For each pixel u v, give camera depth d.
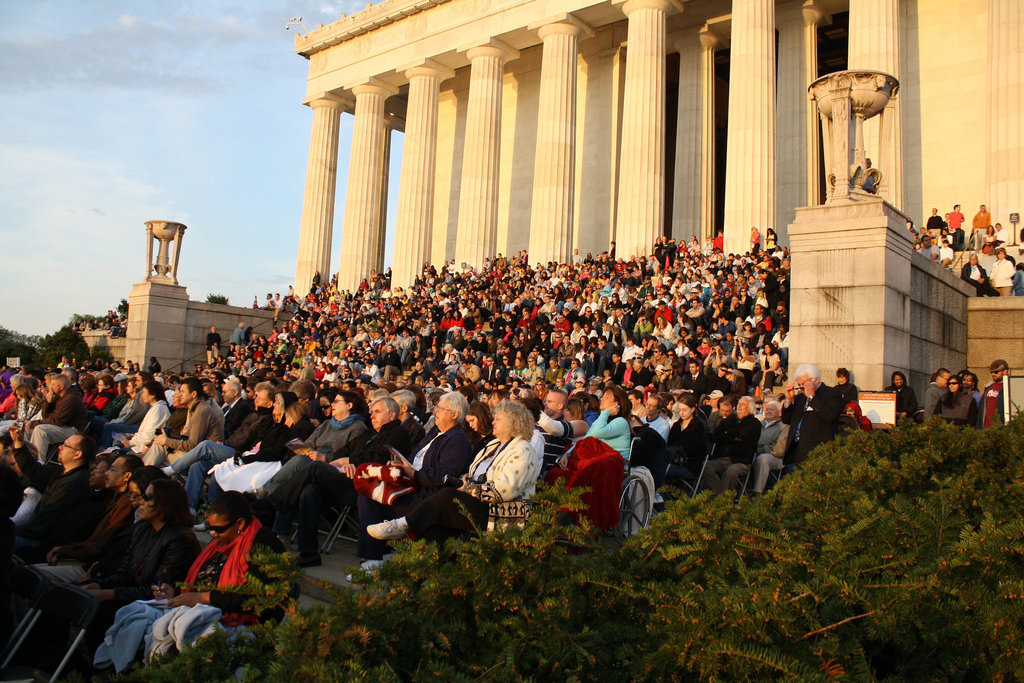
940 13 30.22
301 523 8.26
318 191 44.53
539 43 38.09
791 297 14.50
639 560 5.11
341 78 43.72
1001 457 6.61
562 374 21.88
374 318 33.62
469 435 9.45
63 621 6.63
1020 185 24.89
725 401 11.68
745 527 5.00
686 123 35.22
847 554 4.52
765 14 29.00
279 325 40.09
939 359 16.45
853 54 27.00
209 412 11.30
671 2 32.62
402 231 39.50
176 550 7.04
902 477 6.62
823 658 3.83
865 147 18.41
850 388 12.06
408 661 4.15
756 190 27.98
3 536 6.25
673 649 3.89
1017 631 3.87
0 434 13.12
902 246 14.43
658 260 27.81
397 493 7.91
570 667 4.17
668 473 10.91
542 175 34.59
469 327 28.66
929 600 4.06
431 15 39.88
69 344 38.97
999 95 25.62
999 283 20.55
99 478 9.25
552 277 30.30
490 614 4.37
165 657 4.41
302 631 3.87
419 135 39.84
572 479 7.79
